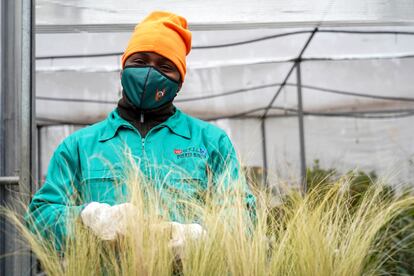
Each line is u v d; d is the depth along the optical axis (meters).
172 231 1.05
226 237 1.03
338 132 7.45
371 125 7.35
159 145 1.38
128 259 1.00
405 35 3.86
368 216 1.17
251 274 0.99
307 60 4.81
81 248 1.05
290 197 1.21
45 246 1.08
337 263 1.06
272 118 7.58
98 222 1.04
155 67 1.39
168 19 1.51
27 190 1.31
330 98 6.49
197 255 1.01
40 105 5.99
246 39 3.87
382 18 2.31
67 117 6.66
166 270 0.99
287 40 3.99
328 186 1.25
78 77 4.88
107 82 5.09
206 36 3.75
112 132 1.40
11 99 1.31
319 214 1.12
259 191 1.20
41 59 4.02
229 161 1.33
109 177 1.29
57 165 1.34
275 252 1.05
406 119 7.15
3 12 1.34
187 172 1.28
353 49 4.39
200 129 1.45
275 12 2.18
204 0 2.08
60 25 2.27
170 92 1.43
